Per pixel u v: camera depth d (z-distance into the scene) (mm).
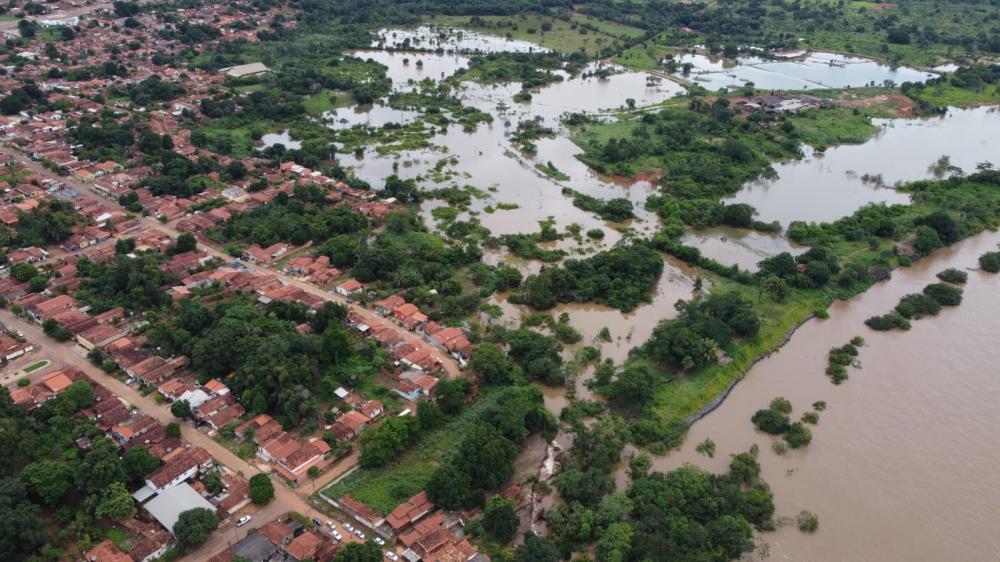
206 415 129625
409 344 154125
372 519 109375
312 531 109000
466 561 102562
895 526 115250
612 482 119125
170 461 118438
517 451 124688
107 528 107875
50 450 118688
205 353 140125
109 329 152625
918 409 144000
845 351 162000
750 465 124188
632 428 133625
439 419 132500
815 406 144125
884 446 133500
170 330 148375
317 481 119125
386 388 142125
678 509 112688
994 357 161875
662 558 101750
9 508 100938
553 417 133875
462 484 113938
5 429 115875
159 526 107625
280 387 133250
